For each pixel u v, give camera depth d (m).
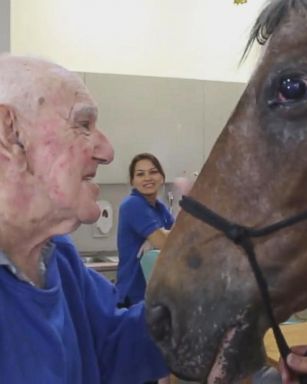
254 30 1.10
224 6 5.24
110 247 4.75
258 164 1.03
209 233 1.06
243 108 1.05
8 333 0.96
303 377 1.11
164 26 5.09
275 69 1.01
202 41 5.21
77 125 1.02
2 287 0.99
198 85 4.81
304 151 0.99
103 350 1.24
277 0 1.07
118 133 4.61
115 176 4.63
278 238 1.03
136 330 1.23
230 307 1.05
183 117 4.79
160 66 5.10
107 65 4.94
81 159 1.01
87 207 1.03
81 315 1.16
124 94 4.61
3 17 3.31
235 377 1.08
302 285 1.07
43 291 1.02
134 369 1.24
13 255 1.04
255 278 1.04
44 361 0.98
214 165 1.07
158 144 4.73
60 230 1.04
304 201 1.02
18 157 0.98
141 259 3.30
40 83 1.00
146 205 3.50
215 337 1.05
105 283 1.31
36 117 0.99
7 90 0.99
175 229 1.10
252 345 1.08
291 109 1.00
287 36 1.02
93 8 4.88
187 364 1.07
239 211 1.04
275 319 1.09
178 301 1.06
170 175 4.78
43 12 4.73
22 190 0.99
